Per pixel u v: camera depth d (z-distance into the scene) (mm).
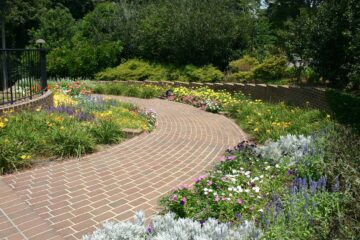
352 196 3402
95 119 7188
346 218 2965
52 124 6191
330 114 7254
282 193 3848
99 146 6215
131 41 20844
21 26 34094
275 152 4996
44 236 3184
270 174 4539
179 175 4953
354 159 4066
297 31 10438
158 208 3855
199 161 5656
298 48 10367
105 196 4156
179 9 18578
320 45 9305
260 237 2795
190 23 17328
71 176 4777
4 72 7328
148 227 2891
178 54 18062
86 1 37562
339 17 8812
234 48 17375
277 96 10711
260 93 11586
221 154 6094
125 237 2689
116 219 3594
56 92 10969
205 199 3676
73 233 3287
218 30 16656
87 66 19906
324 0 9852
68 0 36375
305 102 9250
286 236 2852
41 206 3830
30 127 5859
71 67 19797
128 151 6105
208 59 17375
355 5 8055
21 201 3883
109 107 9195
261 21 18719
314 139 5238
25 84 8258
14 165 4844
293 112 8000
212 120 9602
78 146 5672
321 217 3143
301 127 6641
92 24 23453
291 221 3098
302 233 2922
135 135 7238
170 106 12164
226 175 4293
